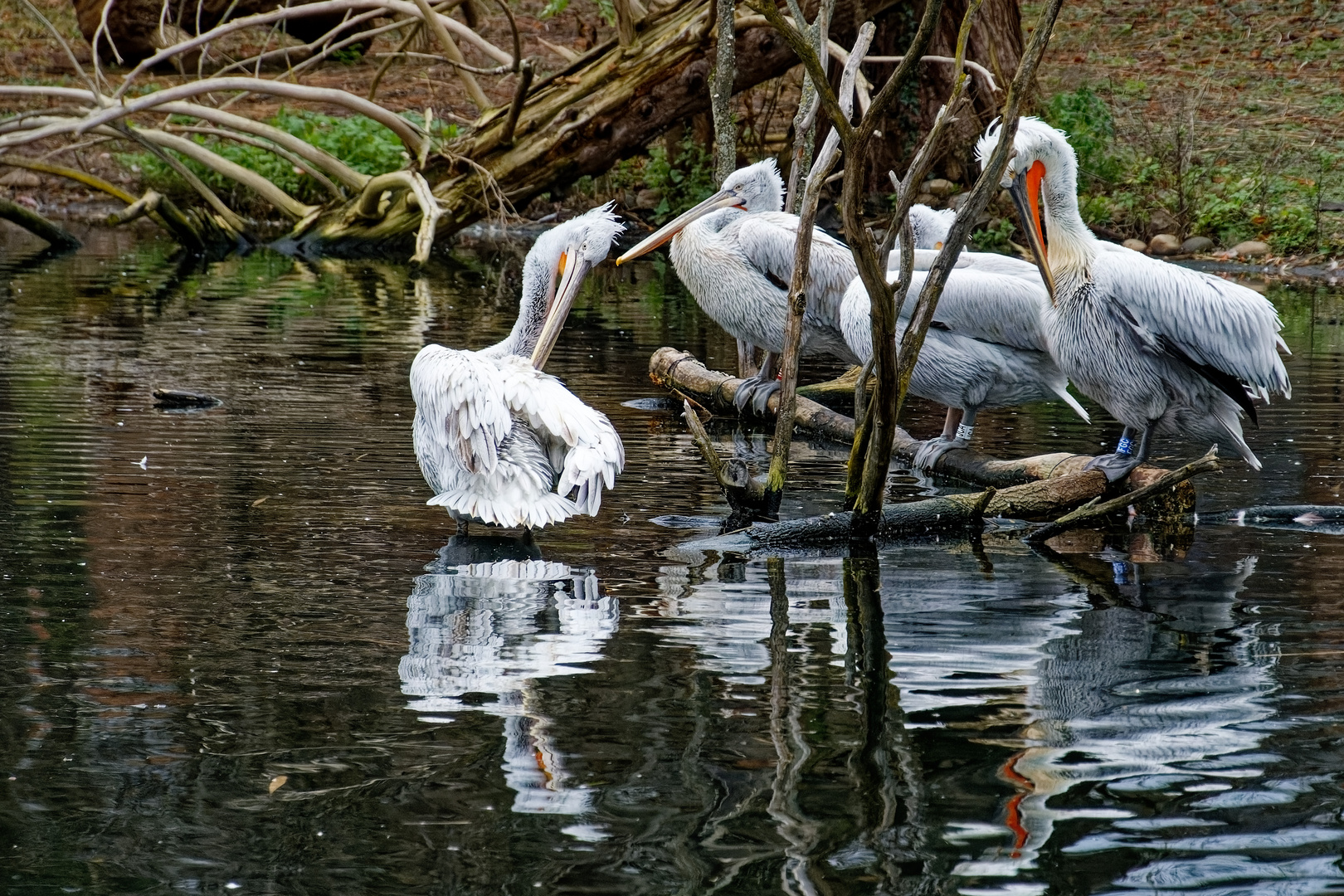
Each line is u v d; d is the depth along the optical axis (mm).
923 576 9289
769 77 26359
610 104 26750
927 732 6512
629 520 10719
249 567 9156
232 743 6387
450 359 10461
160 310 21578
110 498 10867
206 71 38625
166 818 5695
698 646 7730
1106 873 5277
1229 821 5637
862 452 10469
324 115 34750
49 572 8953
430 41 31906
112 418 13844
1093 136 30922
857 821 5668
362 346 18578
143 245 30266
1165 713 6738
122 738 6414
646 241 15203
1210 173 30500
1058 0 9273
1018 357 12688
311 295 23719
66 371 16359
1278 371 11188
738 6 25578
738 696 6965
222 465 12016
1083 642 7816
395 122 27516
